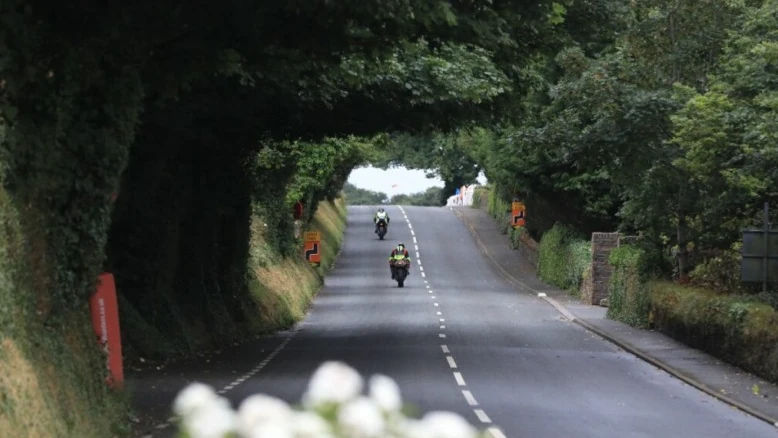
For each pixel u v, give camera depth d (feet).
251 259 447.01
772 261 277.23
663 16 349.61
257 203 539.29
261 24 178.60
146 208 292.20
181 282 344.90
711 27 348.38
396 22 173.37
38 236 143.33
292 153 422.00
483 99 294.87
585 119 378.94
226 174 361.51
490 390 222.07
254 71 229.45
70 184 155.63
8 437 106.11
